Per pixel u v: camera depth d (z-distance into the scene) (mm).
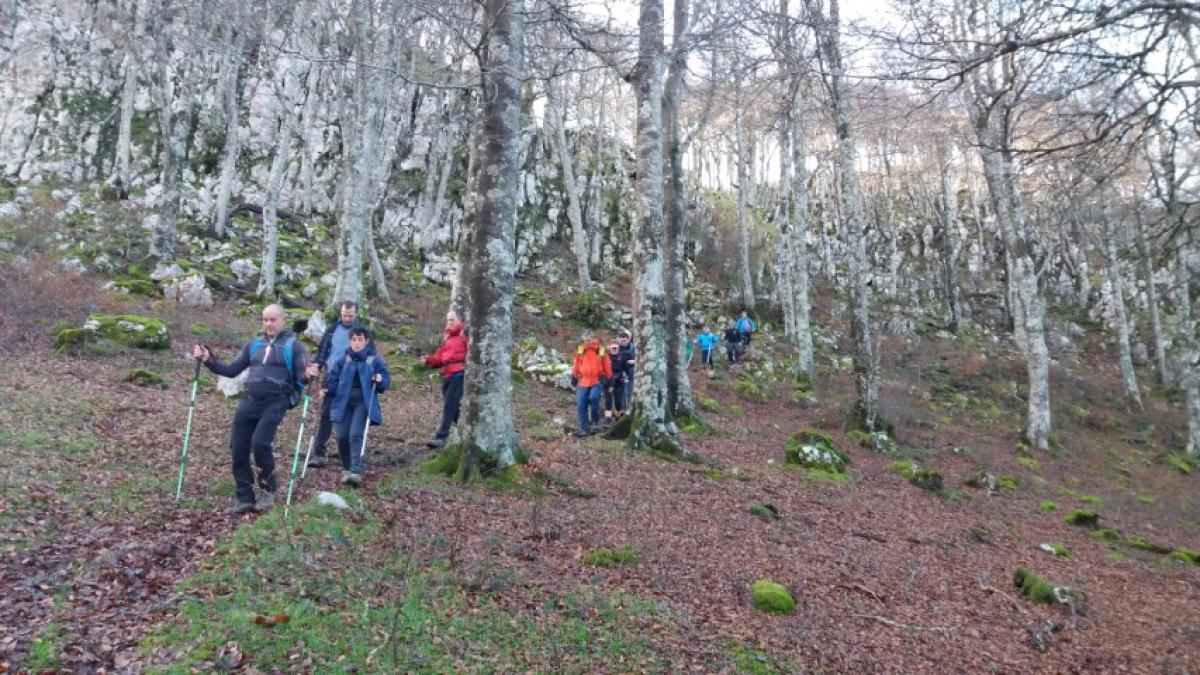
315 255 23312
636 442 9883
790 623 5141
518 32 7453
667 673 4043
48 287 13148
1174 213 5590
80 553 4434
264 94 28875
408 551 5023
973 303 35875
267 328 5777
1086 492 14234
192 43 20062
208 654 3400
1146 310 32406
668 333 12781
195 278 16203
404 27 12891
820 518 8266
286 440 7855
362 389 6688
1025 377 25891
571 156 35031
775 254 35781
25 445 6141
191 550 4648
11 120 25188
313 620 3844
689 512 7457
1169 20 4156
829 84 12945
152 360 10820
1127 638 6074
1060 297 36250
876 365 16219
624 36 9094
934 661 4965
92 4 28297
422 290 23219
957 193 46125
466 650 3887
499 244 7316
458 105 29938
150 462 6344
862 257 15297
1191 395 20781
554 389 14539
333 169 28547
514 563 5242
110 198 23297
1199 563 9367
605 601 4832
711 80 12609
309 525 5090
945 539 8445
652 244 10195
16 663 3217
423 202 29062
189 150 27031
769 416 16516
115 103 27781
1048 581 7293
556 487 7379
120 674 3207
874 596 6023
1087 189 5660
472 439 7168
